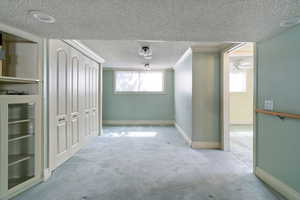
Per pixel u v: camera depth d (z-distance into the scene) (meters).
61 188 2.17
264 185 2.24
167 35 2.23
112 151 3.62
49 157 2.48
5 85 2.30
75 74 3.42
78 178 2.44
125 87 6.87
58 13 1.63
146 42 3.35
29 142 2.29
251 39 2.32
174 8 1.52
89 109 4.26
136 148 3.84
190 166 2.86
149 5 1.47
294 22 1.74
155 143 4.24
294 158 1.84
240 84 6.92
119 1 1.41
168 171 2.67
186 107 4.46
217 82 3.79
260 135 2.43
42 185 2.24
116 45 3.49
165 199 1.95
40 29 2.05
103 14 1.65
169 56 4.53
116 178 2.44
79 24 1.89
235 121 6.95
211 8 1.51
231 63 5.88
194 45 3.55
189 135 4.14
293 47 1.84
